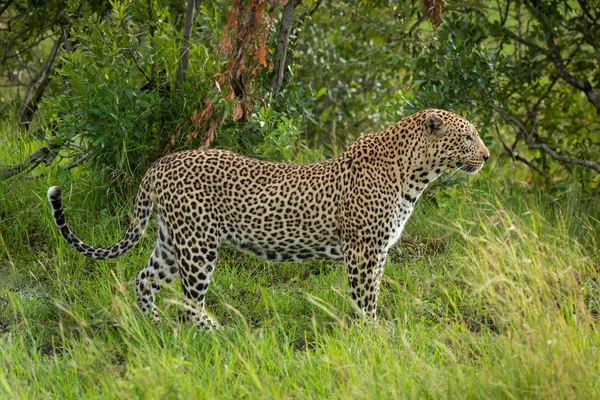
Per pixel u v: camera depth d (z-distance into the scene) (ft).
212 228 34.96
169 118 44.75
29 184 45.34
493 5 63.77
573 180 52.24
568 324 32.14
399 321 34.78
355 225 35.17
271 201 35.09
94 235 42.93
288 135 42.96
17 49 61.26
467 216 47.44
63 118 43.98
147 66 45.16
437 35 53.83
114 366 30.91
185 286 35.24
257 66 42.27
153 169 35.83
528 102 56.90
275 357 31.86
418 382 29.32
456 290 39.19
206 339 33.81
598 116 57.77
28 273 40.40
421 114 35.76
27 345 34.76
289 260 36.70
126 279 39.96
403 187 35.70
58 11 54.44
